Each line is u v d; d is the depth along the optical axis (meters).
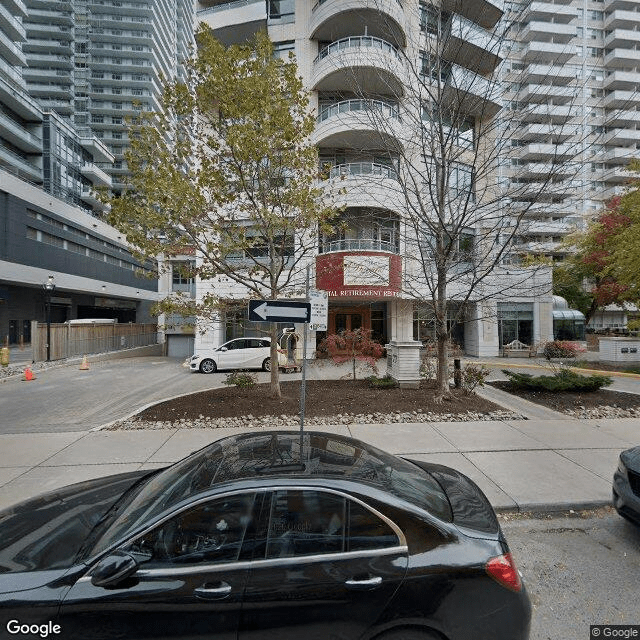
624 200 16.42
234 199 7.99
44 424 7.13
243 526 2.02
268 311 4.62
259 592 1.86
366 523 2.05
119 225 7.41
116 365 18.27
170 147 10.05
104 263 38.78
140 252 8.12
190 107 7.91
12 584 1.93
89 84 67.31
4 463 5.12
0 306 28.92
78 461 5.17
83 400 9.38
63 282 31.91
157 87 71.62
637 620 2.57
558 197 10.09
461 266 15.66
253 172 8.16
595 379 9.42
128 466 4.99
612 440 6.04
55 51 62.69
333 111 17.22
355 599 1.87
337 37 18.34
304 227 8.41
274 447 2.68
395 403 8.16
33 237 28.61
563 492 4.29
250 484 2.11
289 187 8.17
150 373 14.85
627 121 43.59
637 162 16.56
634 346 16.98
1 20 36.34
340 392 9.41
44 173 38.34
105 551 1.98
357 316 20.33
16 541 2.32
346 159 17.92
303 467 2.32
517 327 21.39
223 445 2.77
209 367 14.84
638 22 44.84
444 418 7.25
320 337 19.67
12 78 37.91
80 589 1.87
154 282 50.59
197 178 8.81
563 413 7.78
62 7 61.84
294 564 1.93
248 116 7.57
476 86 10.39
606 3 45.53
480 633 1.92
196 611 1.83
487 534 2.18
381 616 1.87
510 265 17.92
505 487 4.41
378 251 15.66
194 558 1.94
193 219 7.67
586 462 5.14
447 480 2.81
